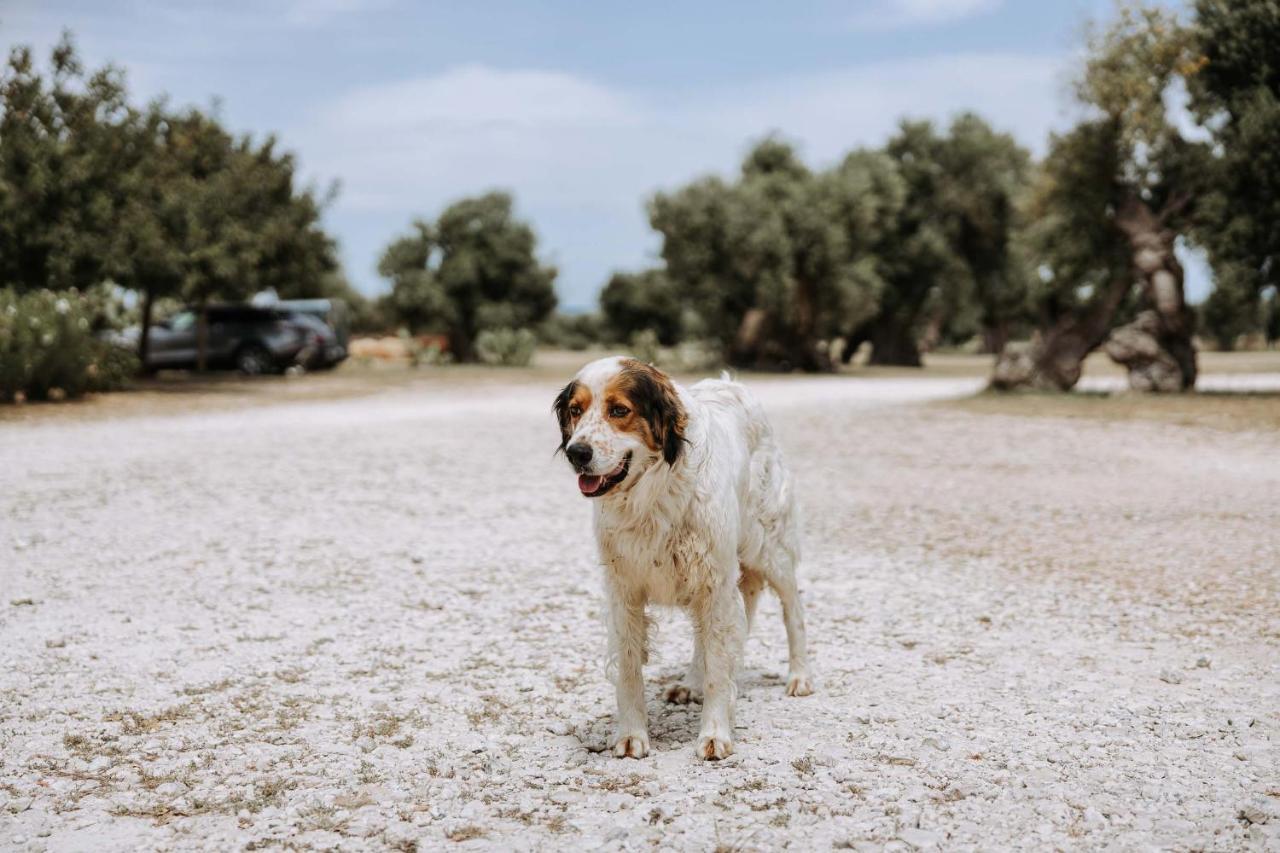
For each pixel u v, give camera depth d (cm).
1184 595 729
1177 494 1168
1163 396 2323
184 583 782
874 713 504
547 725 497
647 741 463
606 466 424
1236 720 484
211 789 421
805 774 432
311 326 3469
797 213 4141
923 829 377
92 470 1359
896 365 5219
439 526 1013
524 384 3247
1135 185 2569
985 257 5150
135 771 439
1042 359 2603
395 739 478
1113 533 959
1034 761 439
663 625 681
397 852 367
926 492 1223
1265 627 643
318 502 1145
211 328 3397
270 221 3144
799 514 549
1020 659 591
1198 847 359
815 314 4344
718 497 454
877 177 4597
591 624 676
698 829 380
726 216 4153
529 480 1317
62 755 458
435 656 609
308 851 369
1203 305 4628
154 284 2686
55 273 2342
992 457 1523
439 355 4606
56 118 2445
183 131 3106
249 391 2759
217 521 1028
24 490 1198
